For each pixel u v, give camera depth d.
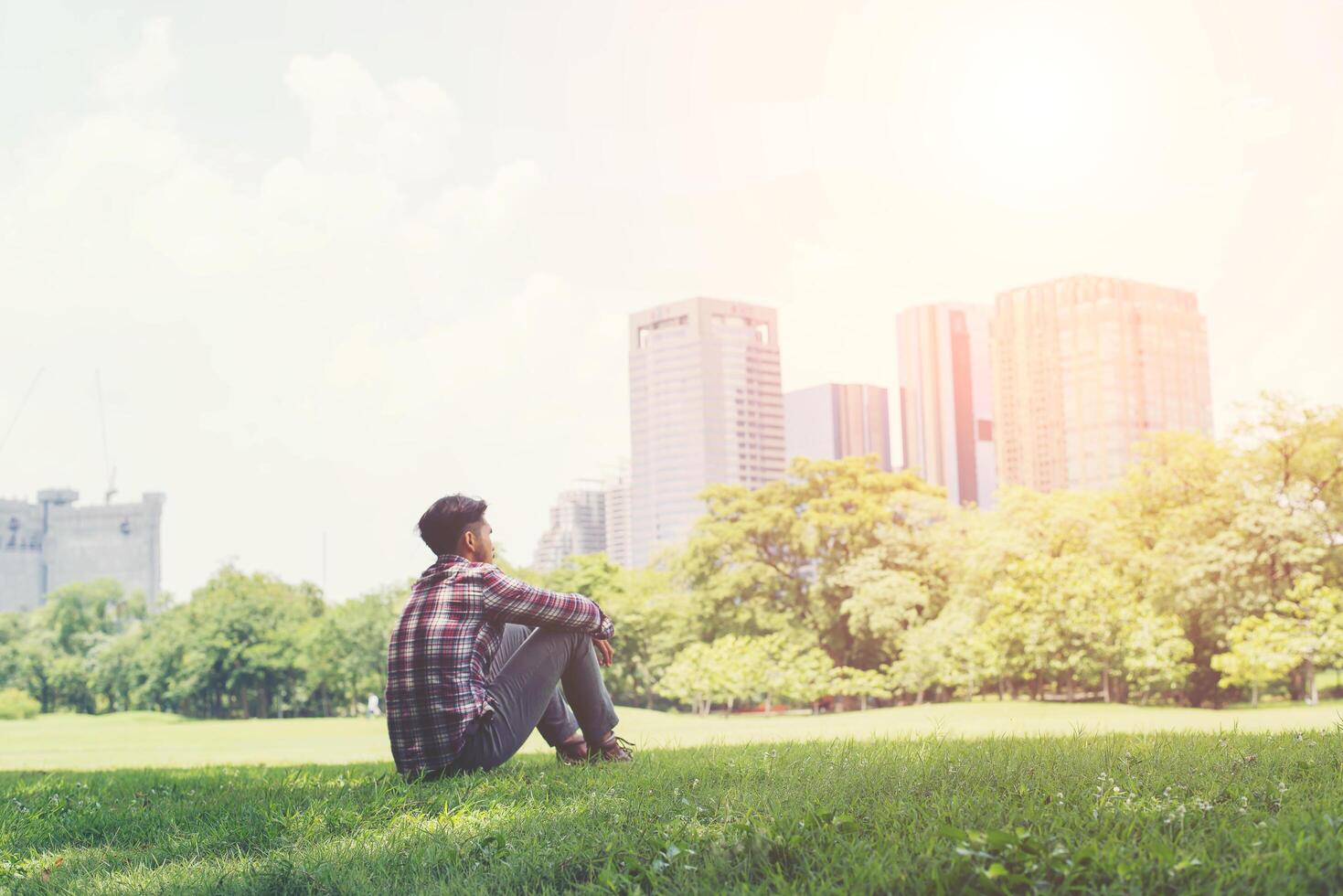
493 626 4.39
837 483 38.75
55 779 6.72
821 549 37.59
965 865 2.16
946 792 3.08
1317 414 27.86
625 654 41.75
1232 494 28.59
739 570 39.19
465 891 2.40
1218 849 2.23
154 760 15.02
